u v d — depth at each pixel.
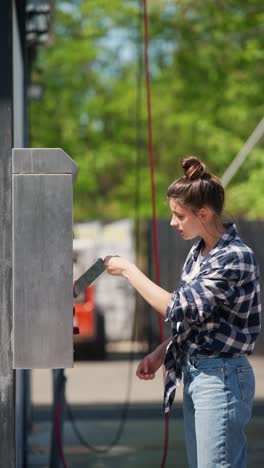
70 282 4.13
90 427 10.52
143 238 18.86
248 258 4.32
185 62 23.62
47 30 9.99
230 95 23.52
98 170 25.83
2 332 4.16
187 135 24.41
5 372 4.15
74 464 8.48
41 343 4.12
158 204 25.33
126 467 8.32
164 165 25.30
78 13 24.97
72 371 16.02
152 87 24.16
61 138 25.53
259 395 12.84
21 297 4.11
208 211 4.40
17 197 4.12
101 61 25.25
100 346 17.41
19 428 6.77
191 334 4.34
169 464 8.45
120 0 24.48
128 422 10.84
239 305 4.29
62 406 7.13
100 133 25.59
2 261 4.16
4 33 4.22
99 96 25.16
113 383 14.35
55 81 25.33
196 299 4.21
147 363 4.77
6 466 4.14
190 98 23.94
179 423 10.77
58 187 4.14
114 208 27.42
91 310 16.91
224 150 23.53
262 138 23.14
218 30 22.36
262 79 23.34
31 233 4.12
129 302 19.22
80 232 19.16
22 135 8.52
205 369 4.29
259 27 22.23
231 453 4.29
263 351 18.06
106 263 4.41
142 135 24.81
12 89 4.23
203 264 4.34
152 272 18.55
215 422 4.27
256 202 22.62
